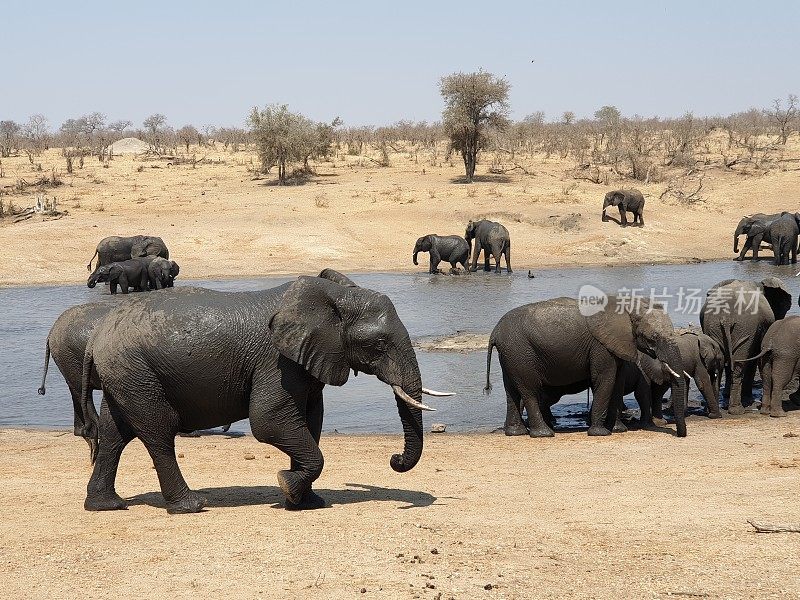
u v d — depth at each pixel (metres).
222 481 12.45
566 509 10.10
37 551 8.76
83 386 10.51
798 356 16.97
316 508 10.48
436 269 46.00
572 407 18.95
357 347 9.86
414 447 9.98
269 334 9.94
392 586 7.36
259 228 53.34
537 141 116.44
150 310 10.05
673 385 15.41
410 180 73.12
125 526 9.76
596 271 45.72
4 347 27.20
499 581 7.45
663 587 7.26
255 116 74.19
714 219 58.41
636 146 85.25
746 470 12.08
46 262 46.78
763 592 7.11
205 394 9.98
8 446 15.56
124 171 83.56
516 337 15.89
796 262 48.12
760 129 113.88
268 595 7.25
